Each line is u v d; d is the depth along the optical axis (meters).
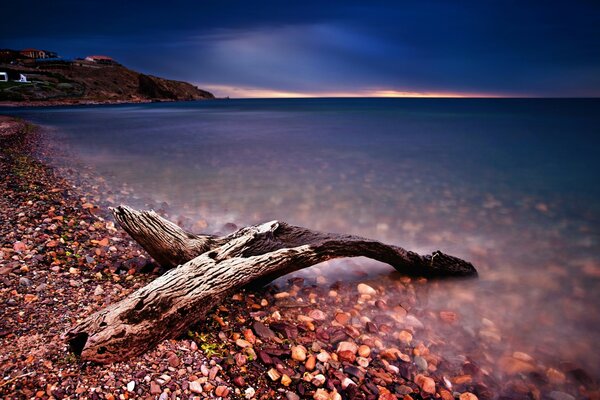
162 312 3.85
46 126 39.47
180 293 4.04
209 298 4.34
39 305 4.44
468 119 57.00
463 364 4.36
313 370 3.98
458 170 18.31
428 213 11.24
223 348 4.14
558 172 17.86
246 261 4.82
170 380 3.47
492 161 20.77
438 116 65.50
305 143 28.55
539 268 7.41
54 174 13.58
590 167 19.02
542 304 5.96
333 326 4.95
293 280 6.22
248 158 21.30
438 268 6.48
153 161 19.53
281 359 4.09
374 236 9.19
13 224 7.16
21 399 3.01
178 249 5.38
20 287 4.81
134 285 5.28
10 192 9.57
